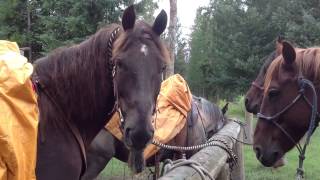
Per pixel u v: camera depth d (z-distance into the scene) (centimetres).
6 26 1063
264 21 1734
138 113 299
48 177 311
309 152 1213
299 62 346
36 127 273
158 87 317
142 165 321
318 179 916
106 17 936
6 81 264
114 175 828
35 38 1044
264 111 357
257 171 965
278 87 349
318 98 340
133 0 948
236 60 1734
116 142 559
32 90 275
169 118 580
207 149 458
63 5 954
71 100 326
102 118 339
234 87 1886
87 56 330
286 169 997
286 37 1523
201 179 326
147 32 321
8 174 262
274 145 356
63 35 953
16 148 260
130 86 306
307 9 1612
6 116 259
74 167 321
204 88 2858
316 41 1496
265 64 541
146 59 310
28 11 1044
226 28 1845
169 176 302
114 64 314
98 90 330
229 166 513
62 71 327
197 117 636
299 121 346
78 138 326
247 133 958
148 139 300
